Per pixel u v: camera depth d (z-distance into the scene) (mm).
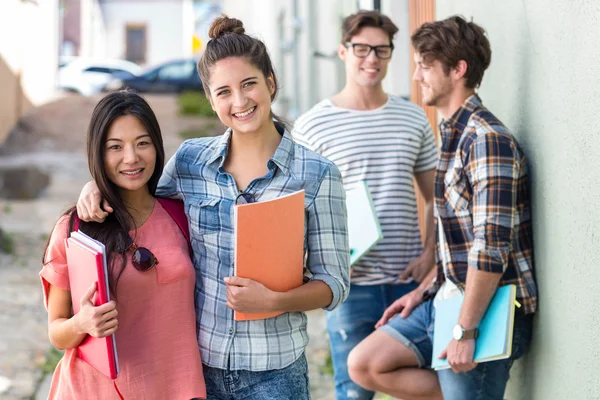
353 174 3777
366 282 3754
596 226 2506
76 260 2393
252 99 2514
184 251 2604
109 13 44500
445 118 3254
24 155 15289
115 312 2336
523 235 3170
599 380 2504
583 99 2609
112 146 2510
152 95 23828
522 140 3328
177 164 2691
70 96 20422
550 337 2965
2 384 5121
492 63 3879
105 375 2443
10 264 8336
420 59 3244
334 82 11492
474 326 2961
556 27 2879
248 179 2596
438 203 3191
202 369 2588
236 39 2533
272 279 2484
